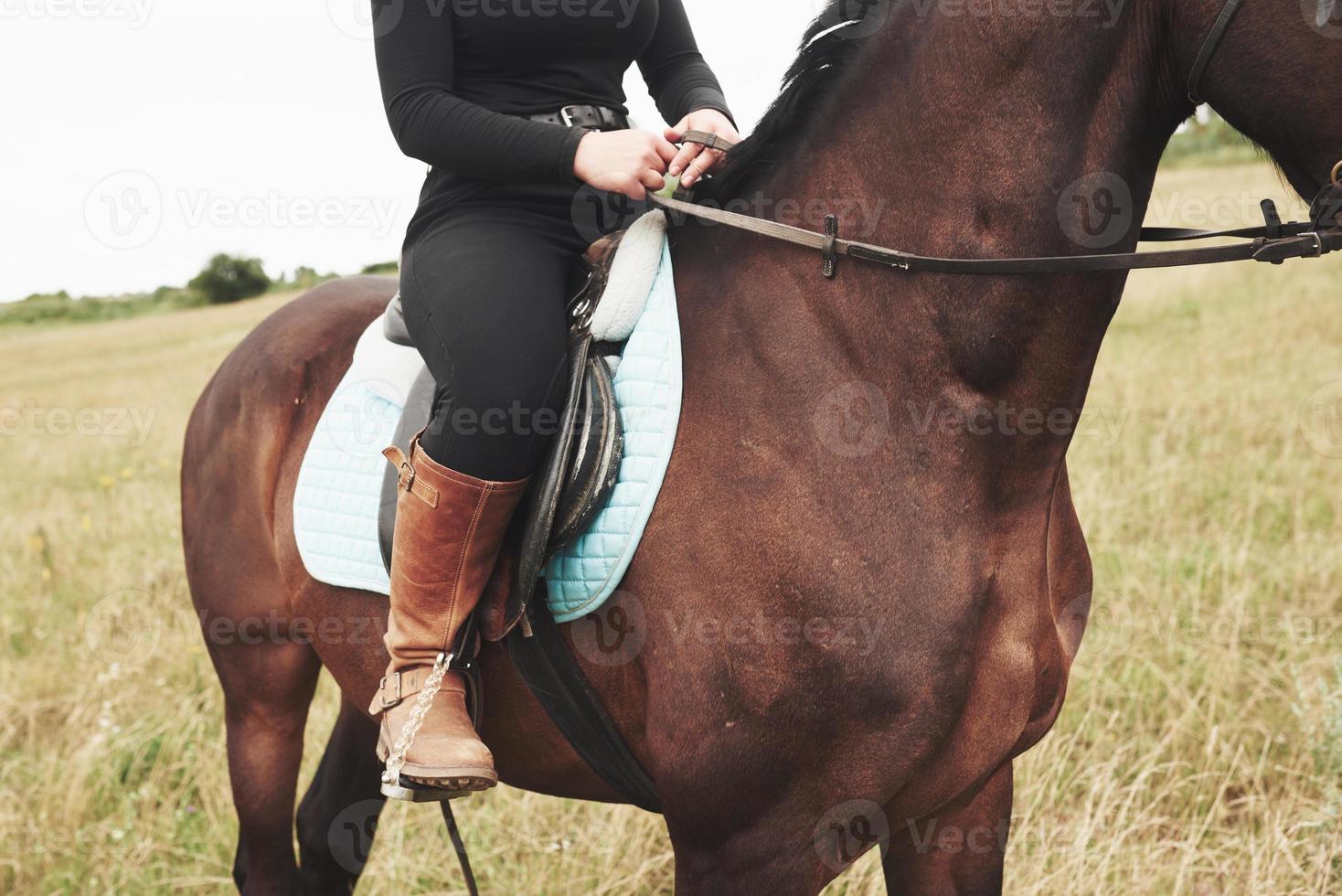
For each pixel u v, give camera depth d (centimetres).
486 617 158
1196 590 347
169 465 691
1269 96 111
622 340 150
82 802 291
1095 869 231
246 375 205
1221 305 925
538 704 164
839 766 134
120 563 477
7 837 283
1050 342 127
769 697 133
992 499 132
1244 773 261
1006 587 134
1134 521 419
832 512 130
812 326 136
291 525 190
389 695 159
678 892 150
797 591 131
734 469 136
